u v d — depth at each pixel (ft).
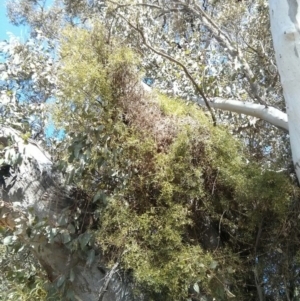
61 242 9.96
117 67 9.87
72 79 9.61
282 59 8.91
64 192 10.12
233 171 9.45
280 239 9.53
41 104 13.56
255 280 9.40
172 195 9.20
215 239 9.64
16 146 10.23
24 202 9.98
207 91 13.53
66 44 10.12
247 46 17.49
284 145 12.67
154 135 9.66
